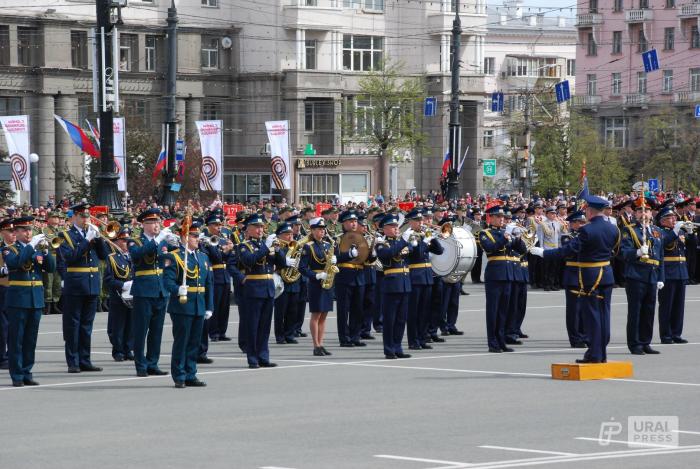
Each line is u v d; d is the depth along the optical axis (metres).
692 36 190.38
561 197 88.50
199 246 40.53
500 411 32.28
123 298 44.59
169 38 91.75
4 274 39.66
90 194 125.69
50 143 153.75
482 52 187.12
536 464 25.25
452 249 50.50
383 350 47.50
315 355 46.25
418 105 176.50
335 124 172.12
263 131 169.62
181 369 37.97
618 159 178.12
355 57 178.75
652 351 45.94
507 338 49.50
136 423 31.28
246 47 170.12
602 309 39.91
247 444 28.11
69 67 154.50
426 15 182.25
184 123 166.50
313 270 46.38
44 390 37.88
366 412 32.44
